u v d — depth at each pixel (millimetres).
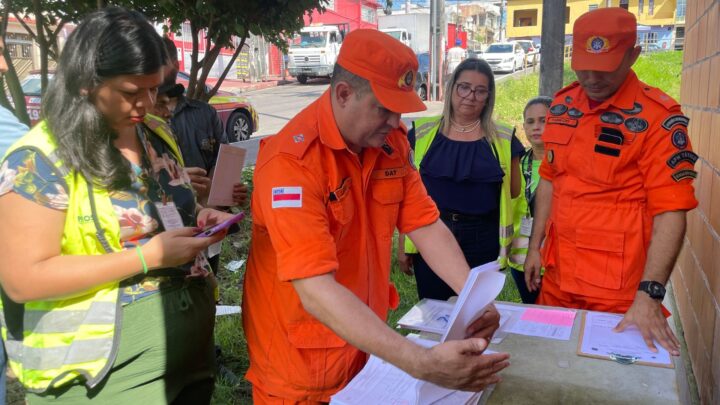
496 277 1604
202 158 3312
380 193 1851
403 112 1551
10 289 1645
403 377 1773
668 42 38281
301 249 1567
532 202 3373
